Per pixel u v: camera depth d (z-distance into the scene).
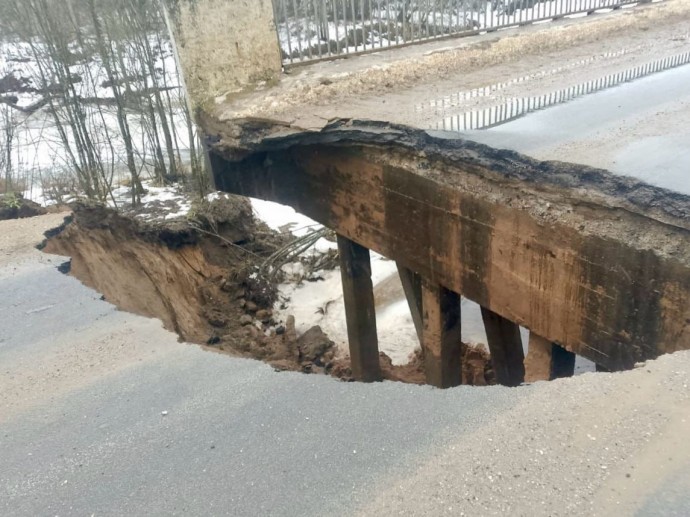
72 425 2.89
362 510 2.24
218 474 2.49
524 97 6.49
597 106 5.96
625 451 2.36
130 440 2.74
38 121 19.98
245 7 7.01
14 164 18.86
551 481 2.26
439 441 2.54
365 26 8.44
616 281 4.26
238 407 2.91
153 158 18.08
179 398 3.03
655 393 2.67
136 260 8.70
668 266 3.89
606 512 2.10
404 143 5.66
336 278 12.37
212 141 6.89
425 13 9.03
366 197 6.50
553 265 4.70
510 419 2.62
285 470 2.48
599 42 9.33
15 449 2.75
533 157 4.67
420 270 6.19
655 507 2.10
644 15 10.43
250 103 6.75
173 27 6.61
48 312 4.13
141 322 3.94
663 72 7.18
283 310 11.28
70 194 15.62
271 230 13.65
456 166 5.31
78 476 2.56
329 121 6.08
